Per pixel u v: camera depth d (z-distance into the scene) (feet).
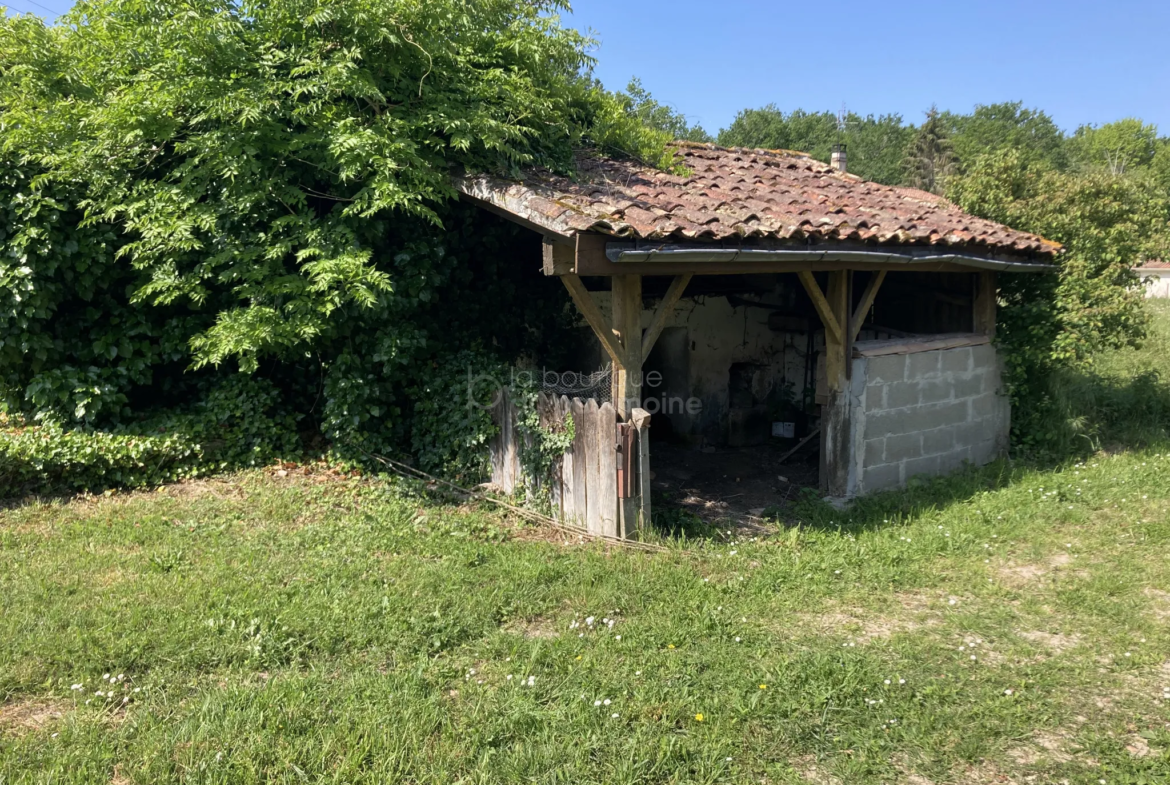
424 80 21.67
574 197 19.04
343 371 22.25
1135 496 23.81
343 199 20.42
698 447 32.63
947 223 25.75
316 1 20.10
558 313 26.55
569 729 11.00
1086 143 220.02
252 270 20.08
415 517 19.79
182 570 15.76
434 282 22.16
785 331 33.81
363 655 12.84
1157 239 29.81
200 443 21.84
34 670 11.84
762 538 20.29
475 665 12.85
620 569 17.10
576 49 25.66
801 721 11.53
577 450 19.88
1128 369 41.42
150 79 19.65
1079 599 16.47
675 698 11.89
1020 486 25.13
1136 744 11.45
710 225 17.74
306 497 20.44
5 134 20.34
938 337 26.96
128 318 22.58
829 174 33.24
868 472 24.64
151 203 20.25
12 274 20.35
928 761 10.84
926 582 17.43
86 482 20.21
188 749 10.15
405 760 10.21
